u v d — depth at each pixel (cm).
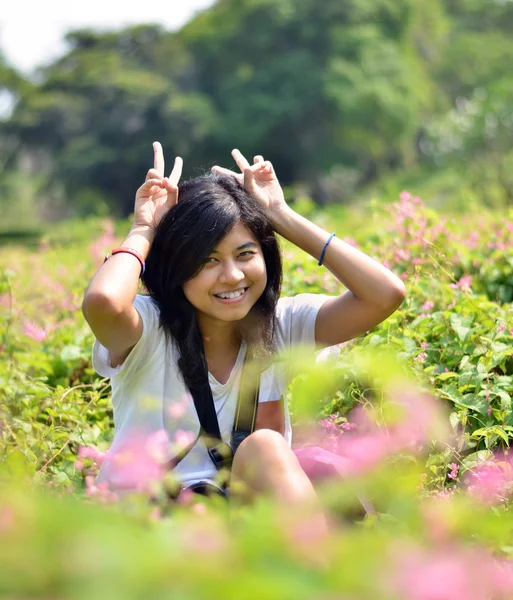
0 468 217
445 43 5369
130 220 736
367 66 4347
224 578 87
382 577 95
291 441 306
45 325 505
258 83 4278
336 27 4394
